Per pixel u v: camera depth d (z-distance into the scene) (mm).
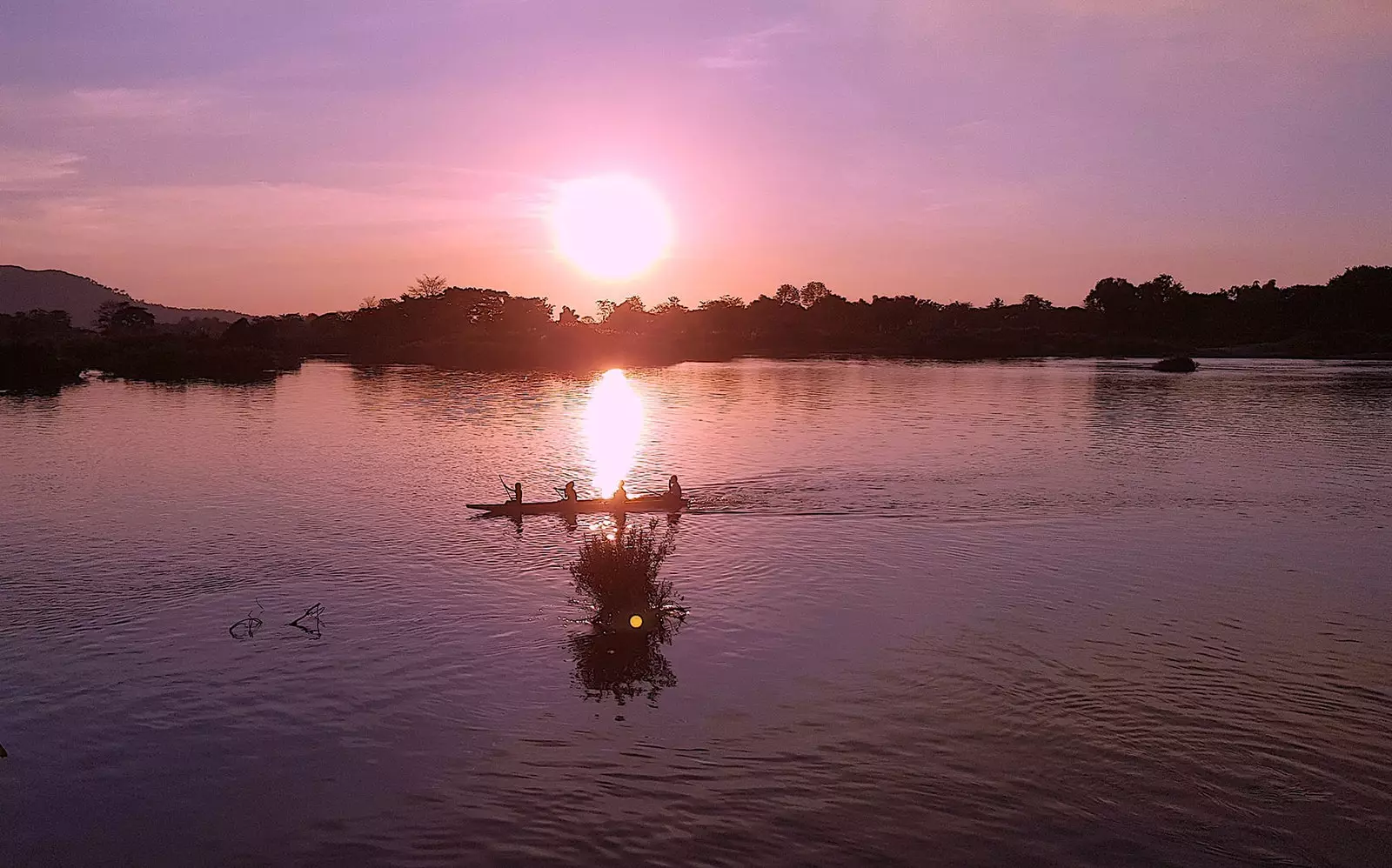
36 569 22500
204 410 65750
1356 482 34688
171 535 26078
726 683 15336
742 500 30938
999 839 10812
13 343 96812
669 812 11461
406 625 18250
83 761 12984
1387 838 10742
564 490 32438
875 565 22516
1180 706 14289
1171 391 85875
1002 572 21891
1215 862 10344
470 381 101062
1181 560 22969
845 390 88250
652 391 85938
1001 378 106500
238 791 12141
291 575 21859
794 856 10555
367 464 40062
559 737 13469
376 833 11141
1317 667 15867
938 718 13922
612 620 17812
